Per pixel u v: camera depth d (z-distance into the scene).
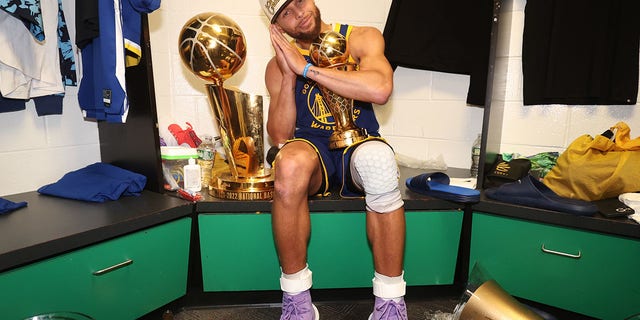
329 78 1.13
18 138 1.33
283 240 1.00
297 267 1.02
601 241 1.10
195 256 1.27
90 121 1.53
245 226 1.22
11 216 1.07
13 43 1.19
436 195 1.27
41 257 0.88
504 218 1.23
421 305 1.33
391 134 1.97
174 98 1.79
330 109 1.25
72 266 0.94
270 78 1.42
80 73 1.48
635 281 1.07
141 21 1.22
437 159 1.83
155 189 1.35
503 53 1.47
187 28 1.20
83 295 0.97
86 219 1.04
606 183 1.21
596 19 1.34
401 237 1.02
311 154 1.10
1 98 1.24
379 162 0.99
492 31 1.27
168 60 1.75
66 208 1.15
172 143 1.56
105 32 1.19
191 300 1.31
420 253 1.29
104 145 1.55
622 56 1.34
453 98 1.83
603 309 1.12
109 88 1.22
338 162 1.23
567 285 1.17
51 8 1.30
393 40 1.70
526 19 1.49
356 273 1.29
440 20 1.63
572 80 1.40
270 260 1.26
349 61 1.28
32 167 1.37
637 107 1.43
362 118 1.33
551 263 1.18
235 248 1.24
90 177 1.35
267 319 1.25
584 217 1.10
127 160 1.45
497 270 1.27
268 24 1.81
